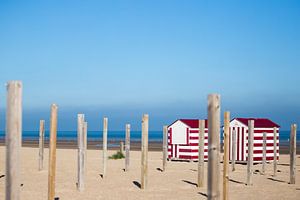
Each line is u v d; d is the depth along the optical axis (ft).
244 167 81.82
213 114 19.77
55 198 44.09
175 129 93.56
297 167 84.64
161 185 54.80
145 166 51.21
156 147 196.44
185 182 58.08
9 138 19.67
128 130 69.87
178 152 93.25
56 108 37.47
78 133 48.52
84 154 49.06
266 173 71.67
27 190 49.29
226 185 40.04
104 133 61.46
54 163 37.65
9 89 19.76
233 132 74.33
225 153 40.29
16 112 19.72
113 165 80.48
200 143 53.67
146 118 51.21
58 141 286.25
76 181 57.57
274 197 46.65
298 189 53.01
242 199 45.21
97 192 48.29
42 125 69.41
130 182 57.21
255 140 89.20
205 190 50.93
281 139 364.58
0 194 46.34
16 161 19.65
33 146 179.01
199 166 53.72
